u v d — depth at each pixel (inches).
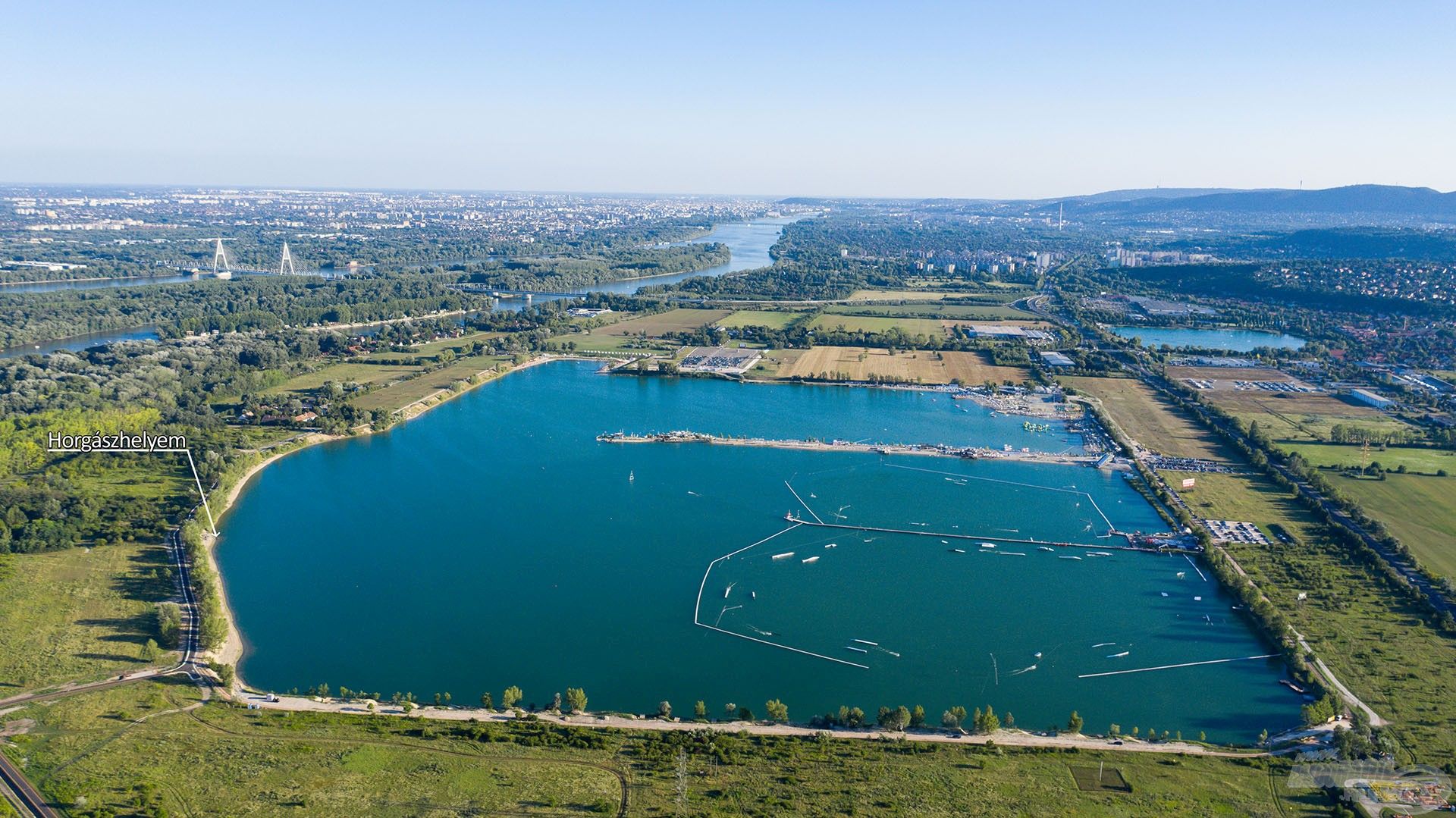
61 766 7716.5
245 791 7440.9
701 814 7249.0
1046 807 7431.1
